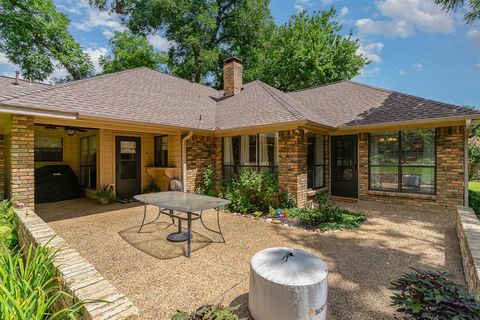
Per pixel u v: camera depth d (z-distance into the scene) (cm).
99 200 862
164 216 700
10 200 534
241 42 2253
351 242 499
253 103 991
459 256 430
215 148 980
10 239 432
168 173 898
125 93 828
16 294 199
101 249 459
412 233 552
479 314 171
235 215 717
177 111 898
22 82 847
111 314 189
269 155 830
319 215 637
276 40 2239
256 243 496
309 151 897
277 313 244
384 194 855
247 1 2128
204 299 305
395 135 847
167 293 317
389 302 299
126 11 1959
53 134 968
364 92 1056
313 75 1953
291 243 496
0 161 768
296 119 709
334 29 2052
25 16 1495
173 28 2008
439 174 751
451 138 729
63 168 969
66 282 232
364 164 902
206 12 2016
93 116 595
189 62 2052
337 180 979
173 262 407
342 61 2006
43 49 1652
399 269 385
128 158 967
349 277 361
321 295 247
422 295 199
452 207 728
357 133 918
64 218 674
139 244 485
